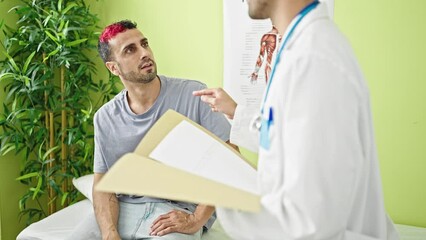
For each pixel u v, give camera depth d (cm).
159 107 187
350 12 218
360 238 94
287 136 82
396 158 222
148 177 82
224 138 182
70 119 262
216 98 128
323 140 80
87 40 251
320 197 80
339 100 81
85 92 251
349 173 83
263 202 85
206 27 241
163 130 118
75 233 183
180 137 113
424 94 213
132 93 188
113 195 191
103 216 184
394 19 213
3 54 244
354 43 220
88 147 249
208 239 193
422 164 218
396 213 226
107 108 194
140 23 252
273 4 96
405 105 217
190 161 102
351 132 83
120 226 184
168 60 250
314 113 80
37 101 246
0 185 250
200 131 116
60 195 252
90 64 258
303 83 82
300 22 91
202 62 245
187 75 248
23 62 249
